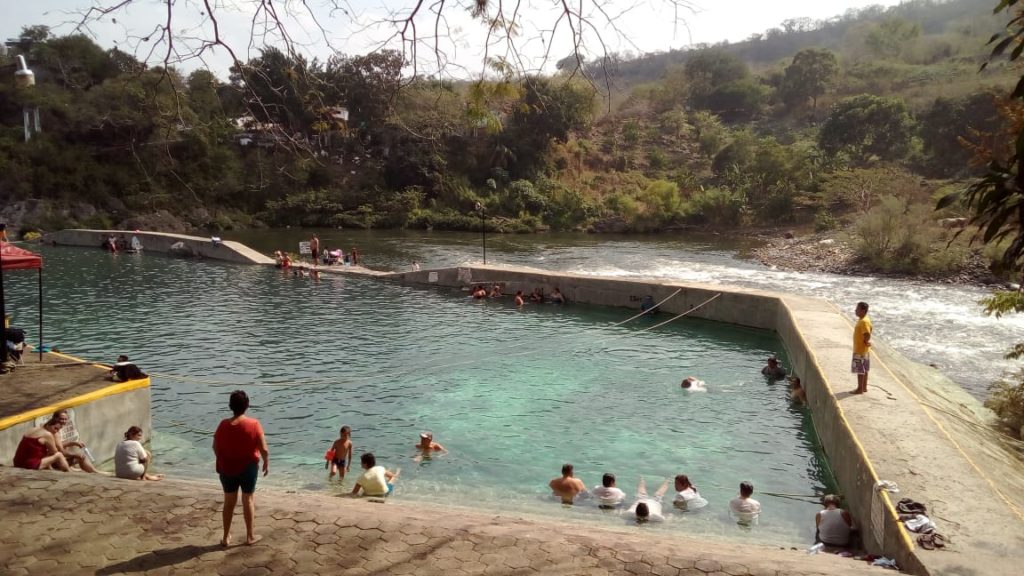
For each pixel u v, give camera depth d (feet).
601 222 216.33
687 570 22.62
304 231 203.10
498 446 45.57
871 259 123.44
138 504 26.94
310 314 86.99
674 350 70.38
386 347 70.85
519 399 54.95
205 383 58.49
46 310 87.30
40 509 26.37
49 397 39.11
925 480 30.91
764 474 41.63
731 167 247.50
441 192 225.35
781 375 60.75
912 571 24.47
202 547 23.62
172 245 141.28
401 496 38.01
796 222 203.41
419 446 45.27
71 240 155.02
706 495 38.70
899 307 91.04
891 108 217.97
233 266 127.65
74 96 152.05
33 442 33.50
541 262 140.26
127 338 73.61
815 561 25.76
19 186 179.83
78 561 22.66
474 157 236.22
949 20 457.68
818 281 112.47
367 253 155.74
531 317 86.33
